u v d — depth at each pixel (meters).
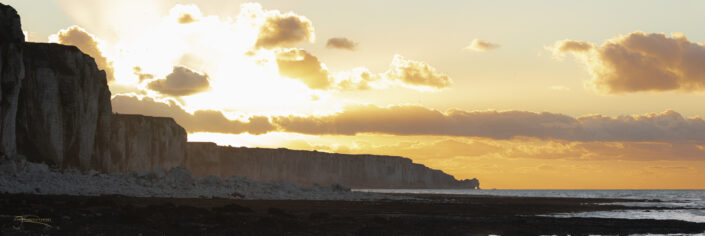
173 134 141.12
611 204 83.69
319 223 34.66
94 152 95.69
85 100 87.19
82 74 87.31
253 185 72.62
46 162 79.50
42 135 80.50
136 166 125.25
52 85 82.56
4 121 66.56
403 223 36.59
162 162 135.50
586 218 46.25
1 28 69.50
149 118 135.25
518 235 32.75
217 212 39.41
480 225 37.50
